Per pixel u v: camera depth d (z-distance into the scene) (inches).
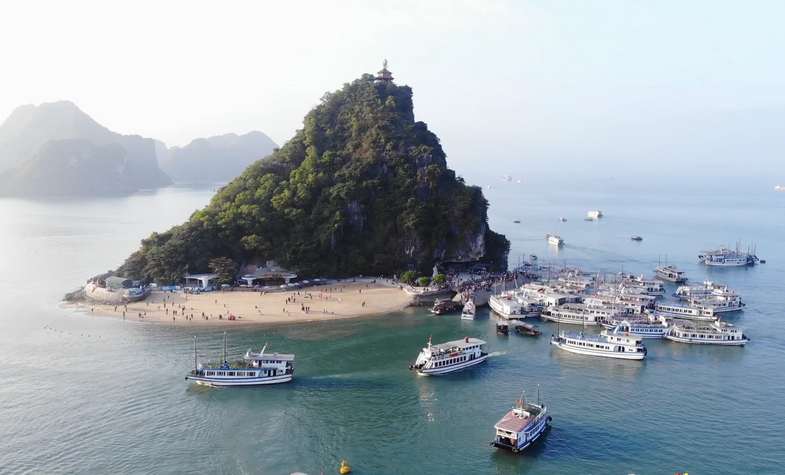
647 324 7303.2
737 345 6904.5
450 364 5910.4
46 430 4594.0
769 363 6259.8
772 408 5093.5
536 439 4510.3
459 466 4165.8
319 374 5831.7
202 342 6692.9
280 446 4416.8
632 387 5541.3
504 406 5123.0
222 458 4242.1
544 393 5403.5
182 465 4141.2
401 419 4867.1
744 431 4662.9
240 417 4872.0
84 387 5388.8
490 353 6501.0
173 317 7628.0
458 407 5103.3
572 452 4350.4
